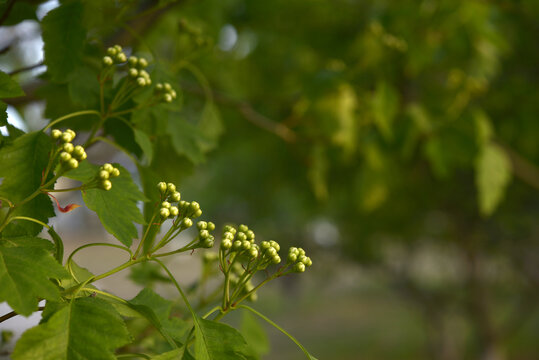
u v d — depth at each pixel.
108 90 1.58
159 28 3.09
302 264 1.23
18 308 0.88
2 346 1.64
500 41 3.33
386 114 3.03
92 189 1.18
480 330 10.95
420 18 3.26
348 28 4.24
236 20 4.30
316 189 3.41
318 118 3.13
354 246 11.82
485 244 10.27
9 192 1.11
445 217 10.01
